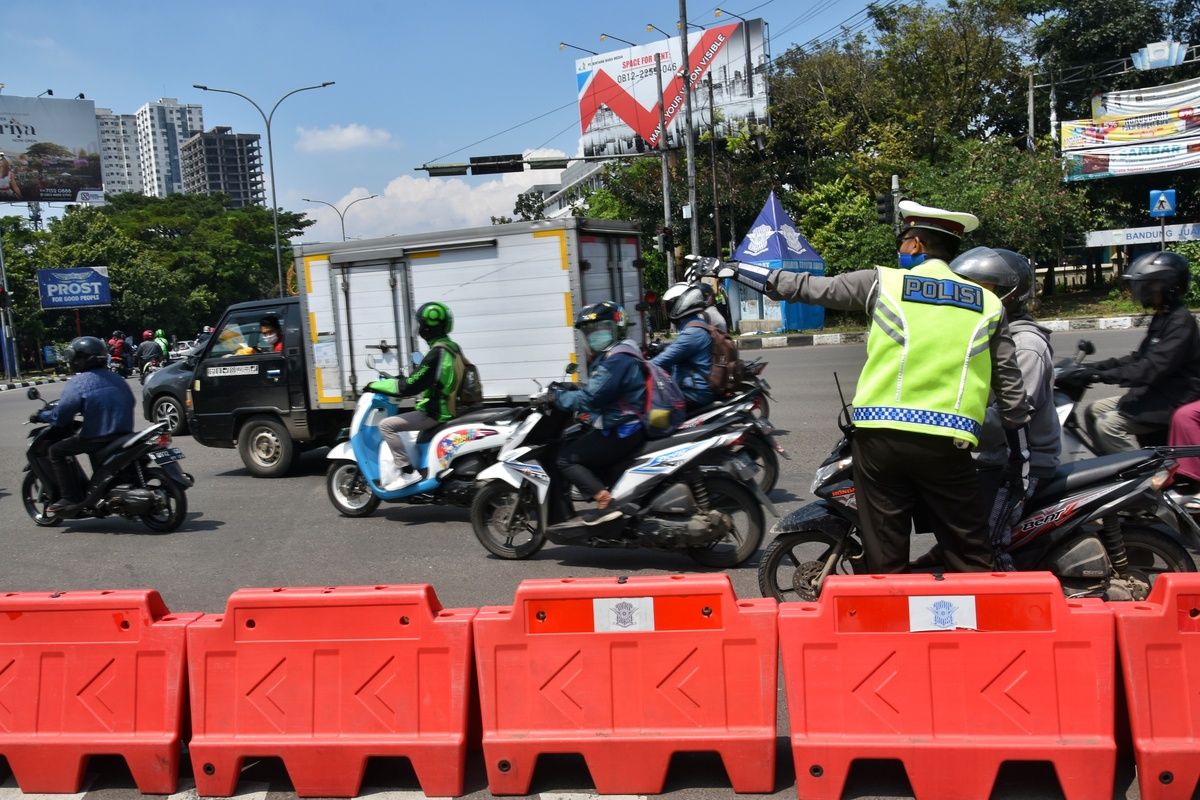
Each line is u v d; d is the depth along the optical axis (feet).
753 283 13.79
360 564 22.98
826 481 16.28
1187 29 103.91
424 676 12.12
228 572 22.81
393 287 30.91
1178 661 11.07
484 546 22.95
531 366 29.45
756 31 119.96
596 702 11.90
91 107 217.15
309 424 33.65
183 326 190.08
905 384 12.16
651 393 20.66
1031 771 11.93
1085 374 18.37
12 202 210.18
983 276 14.40
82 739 12.51
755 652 11.69
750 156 123.44
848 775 11.83
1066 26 104.94
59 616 12.71
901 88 112.37
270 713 12.27
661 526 20.29
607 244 30.83
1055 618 11.18
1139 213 104.88
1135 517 15.56
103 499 26.84
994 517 14.73
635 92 127.54
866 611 11.44
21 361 156.66
